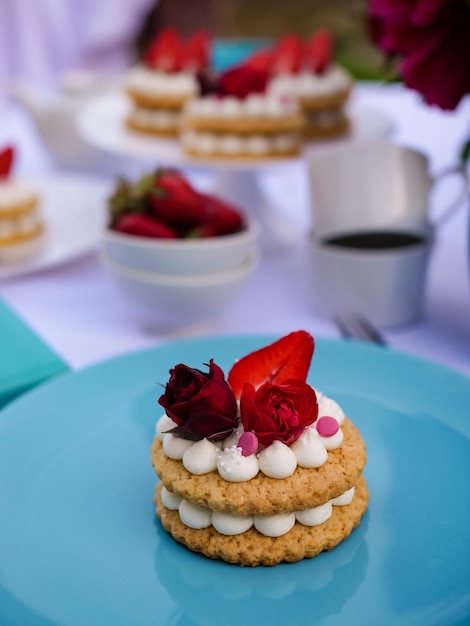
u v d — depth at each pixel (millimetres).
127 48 1575
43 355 542
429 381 517
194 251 593
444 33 551
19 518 437
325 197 620
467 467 467
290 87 846
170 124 855
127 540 432
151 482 462
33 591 402
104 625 389
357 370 526
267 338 553
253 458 434
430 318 642
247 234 620
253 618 395
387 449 478
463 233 766
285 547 423
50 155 960
